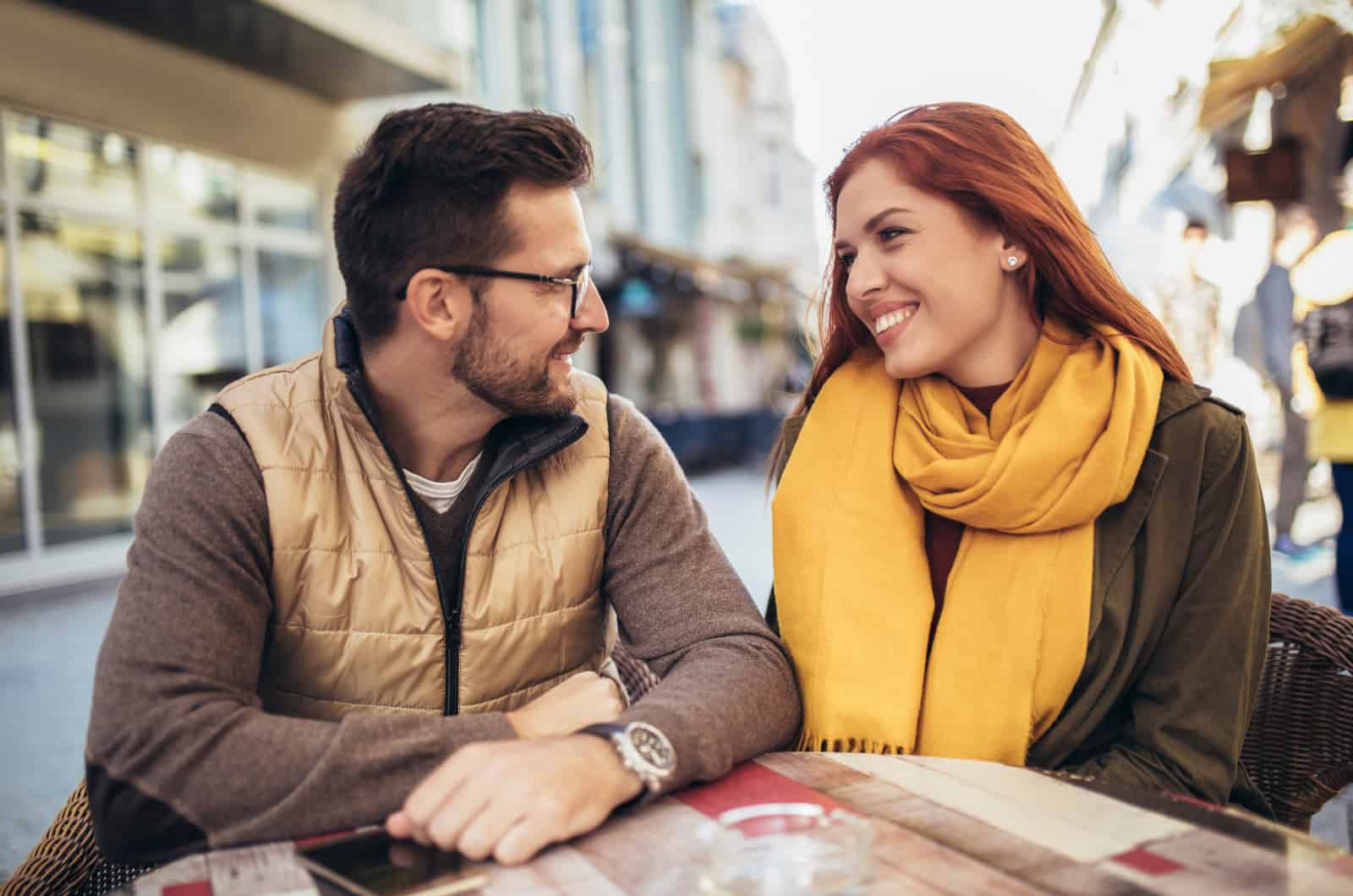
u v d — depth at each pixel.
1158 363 1.54
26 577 7.34
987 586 1.52
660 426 14.33
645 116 25.39
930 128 1.53
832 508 1.63
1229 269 8.21
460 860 1.00
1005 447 1.48
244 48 8.66
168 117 8.45
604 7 23.19
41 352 7.63
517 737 1.19
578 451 1.58
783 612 1.62
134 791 1.15
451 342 1.39
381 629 1.44
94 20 7.77
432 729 1.17
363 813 1.11
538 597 1.51
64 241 7.79
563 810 1.02
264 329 9.66
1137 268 12.49
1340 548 3.98
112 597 7.12
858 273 1.57
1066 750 1.47
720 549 1.63
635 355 20.33
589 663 1.62
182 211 8.78
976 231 1.52
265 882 0.96
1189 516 1.45
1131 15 8.59
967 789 1.13
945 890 0.87
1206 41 6.51
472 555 1.47
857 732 1.48
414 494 1.45
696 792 1.16
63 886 1.36
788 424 1.87
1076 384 1.48
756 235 32.25
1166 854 0.94
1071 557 1.46
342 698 1.45
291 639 1.43
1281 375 5.88
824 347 1.81
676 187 26.70
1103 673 1.45
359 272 1.39
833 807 1.08
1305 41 6.20
